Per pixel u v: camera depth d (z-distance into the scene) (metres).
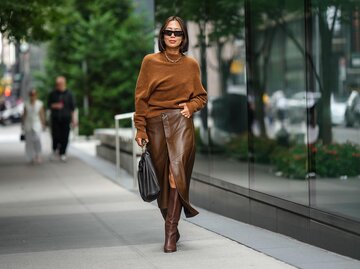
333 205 8.41
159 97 7.96
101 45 33.78
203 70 12.49
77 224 10.23
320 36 14.93
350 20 14.30
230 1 12.48
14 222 10.60
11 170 18.88
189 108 7.93
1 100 70.31
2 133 41.34
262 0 14.41
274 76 17.19
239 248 8.09
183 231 9.29
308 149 10.69
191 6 12.80
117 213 11.16
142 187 7.78
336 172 10.54
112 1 35.09
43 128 20.91
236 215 10.31
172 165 7.85
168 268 7.16
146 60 7.98
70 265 7.47
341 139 13.98
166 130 7.93
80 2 34.88
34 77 36.97
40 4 17.09
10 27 14.98
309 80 11.79
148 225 9.94
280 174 12.17
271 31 16.02
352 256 7.37
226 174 10.98
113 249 8.25
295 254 7.69
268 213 9.31
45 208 11.98
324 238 7.92
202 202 11.77
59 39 34.94
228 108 12.75
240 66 13.00
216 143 12.12
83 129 32.66
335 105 15.38
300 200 8.82
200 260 7.49
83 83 34.03
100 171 18.19
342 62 16.30
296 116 17.78
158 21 14.34
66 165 20.05
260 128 16.81
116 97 33.56
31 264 7.58
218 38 12.55
